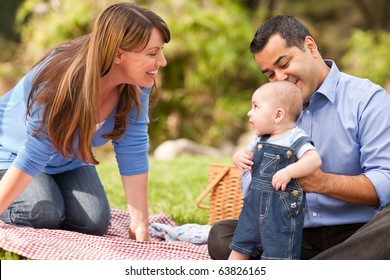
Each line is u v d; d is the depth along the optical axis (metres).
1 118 5.30
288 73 4.36
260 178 4.26
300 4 19.78
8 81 15.27
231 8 14.99
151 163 10.24
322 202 4.40
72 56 4.67
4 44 17.62
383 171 4.26
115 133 5.11
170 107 14.40
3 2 18.48
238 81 14.95
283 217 4.17
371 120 4.34
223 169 5.87
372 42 17.03
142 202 5.39
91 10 14.12
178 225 6.26
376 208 4.39
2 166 5.23
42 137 4.68
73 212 5.41
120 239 5.08
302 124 4.48
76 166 5.57
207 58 14.25
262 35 4.37
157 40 4.55
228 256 4.52
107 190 7.95
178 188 8.17
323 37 19.33
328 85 4.42
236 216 5.85
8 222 5.20
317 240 4.49
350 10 20.53
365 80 4.48
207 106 14.59
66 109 4.57
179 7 14.30
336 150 4.43
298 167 4.12
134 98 5.05
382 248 3.90
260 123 4.32
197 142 14.52
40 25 14.66
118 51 4.54
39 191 5.19
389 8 19.70
